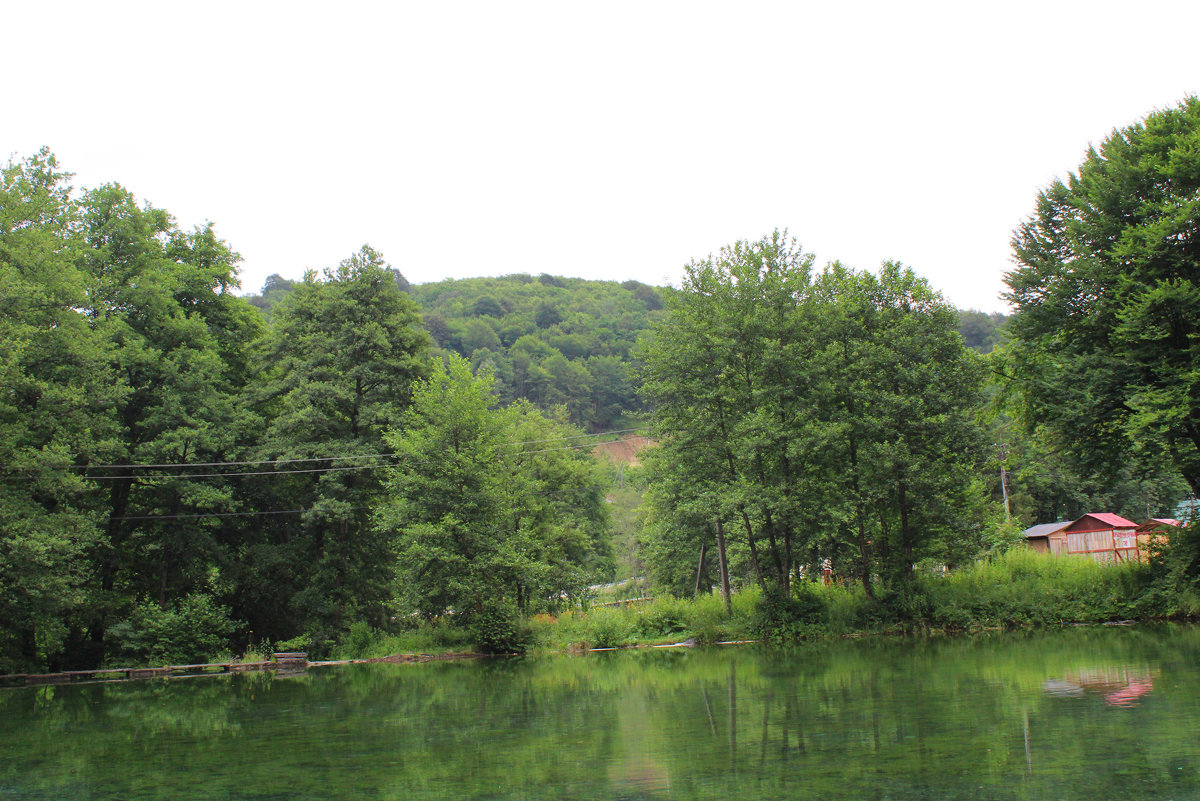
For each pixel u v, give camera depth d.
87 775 12.34
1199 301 26.47
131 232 35.69
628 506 77.88
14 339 27.14
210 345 38.06
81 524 28.56
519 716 16.83
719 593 42.16
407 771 11.93
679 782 10.49
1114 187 29.39
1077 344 31.02
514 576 34.16
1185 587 29.92
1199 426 28.33
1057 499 66.75
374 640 35.06
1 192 29.36
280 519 39.69
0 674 29.55
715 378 34.16
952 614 31.91
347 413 38.59
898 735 12.84
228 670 31.22
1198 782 9.41
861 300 34.03
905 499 32.84
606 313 198.88
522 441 47.88
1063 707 14.47
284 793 10.81
